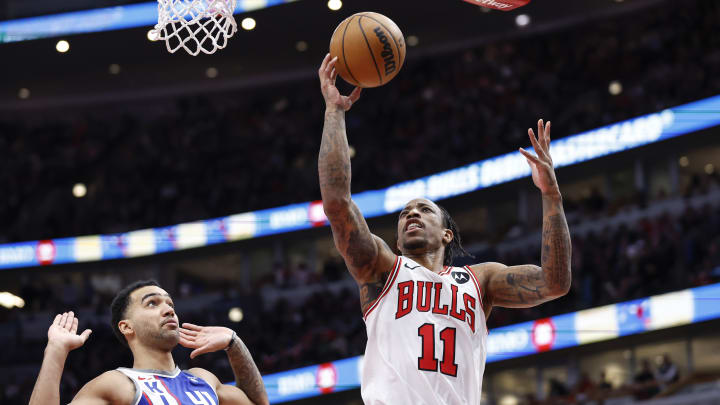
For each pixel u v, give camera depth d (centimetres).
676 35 1691
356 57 357
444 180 1667
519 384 1456
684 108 1471
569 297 1384
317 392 1430
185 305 1833
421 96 1912
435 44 1983
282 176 1884
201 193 1916
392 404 307
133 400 333
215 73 2086
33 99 2139
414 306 322
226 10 462
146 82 2097
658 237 1393
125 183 1980
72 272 1886
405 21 1880
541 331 1377
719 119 1432
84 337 342
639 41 1777
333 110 347
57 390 327
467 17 1869
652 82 1597
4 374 1742
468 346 321
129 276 1920
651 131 1497
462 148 1711
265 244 1802
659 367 1269
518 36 1919
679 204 1484
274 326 1591
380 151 1839
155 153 2016
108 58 1966
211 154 1983
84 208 1952
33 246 1900
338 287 1714
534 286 334
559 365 1432
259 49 1970
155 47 1927
